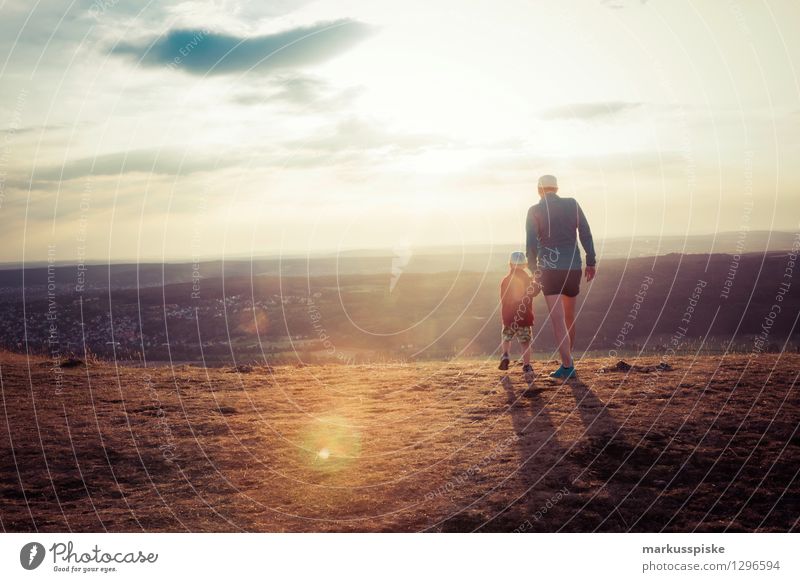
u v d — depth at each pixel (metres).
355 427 7.57
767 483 5.48
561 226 8.80
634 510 5.17
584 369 9.71
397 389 9.51
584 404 7.67
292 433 7.47
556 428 6.87
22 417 8.09
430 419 7.66
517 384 8.98
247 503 5.70
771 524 4.91
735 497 5.29
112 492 5.95
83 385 9.91
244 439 7.29
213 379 10.55
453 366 11.20
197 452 6.89
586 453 6.16
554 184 8.83
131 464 6.57
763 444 6.20
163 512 5.54
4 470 6.40
